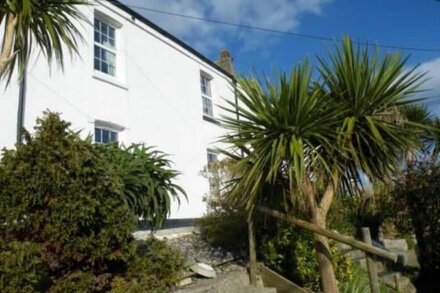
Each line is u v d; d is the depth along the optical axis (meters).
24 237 3.81
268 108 4.69
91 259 3.92
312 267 6.15
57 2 4.78
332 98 5.03
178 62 11.20
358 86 4.83
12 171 3.84
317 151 4.71
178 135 10.48
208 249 6.90
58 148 3.98
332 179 4.82
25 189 3.79
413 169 8.88
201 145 11.29
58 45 4.75
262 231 6.46
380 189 6.25
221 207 7.34
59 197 3.82
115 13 9.34
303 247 6.20
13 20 4.47
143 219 5.69
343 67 4.97
